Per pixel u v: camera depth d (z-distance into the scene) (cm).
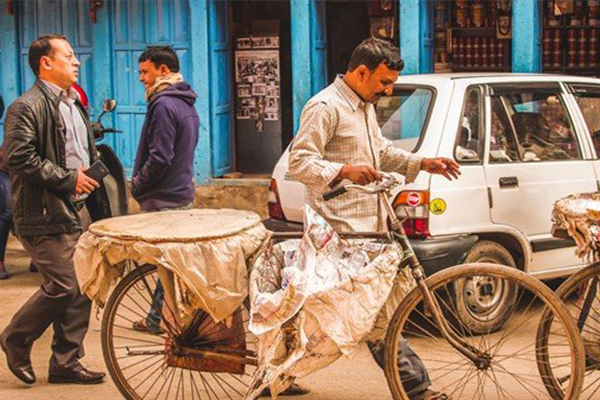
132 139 1202
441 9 1225
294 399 600
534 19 1047
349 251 510
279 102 1186
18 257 1048
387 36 1213
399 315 520
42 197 604
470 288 695
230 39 1193
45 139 606
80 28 1212
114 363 569
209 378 638
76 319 630
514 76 759
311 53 1101
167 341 554
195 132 727
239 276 516
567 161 754
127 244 516
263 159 1201
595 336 570
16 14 1236
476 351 541
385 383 629
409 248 519
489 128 724
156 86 714
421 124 719
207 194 1154
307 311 489
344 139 545
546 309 545
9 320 803
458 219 696
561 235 555
